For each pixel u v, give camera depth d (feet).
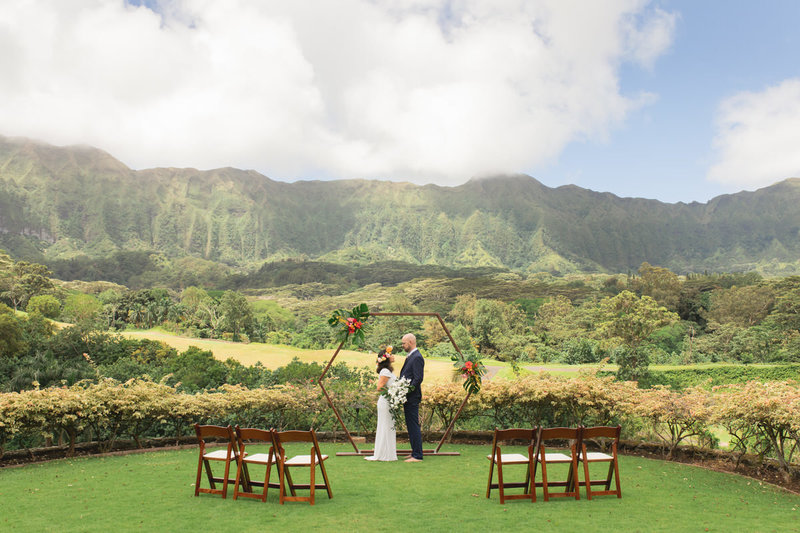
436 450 32.83
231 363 96.63
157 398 35.40
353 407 39.06
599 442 36.27
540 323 387.14
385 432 30.55
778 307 326.85
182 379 67.51
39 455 31.60
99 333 120.16
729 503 21.21
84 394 32.78
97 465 28.94
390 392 30.07
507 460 20.94
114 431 34.63
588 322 334.24
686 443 34.37
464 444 37.29
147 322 399.44
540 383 36.68
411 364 30.45
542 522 17.87
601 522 17.93
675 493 22.75
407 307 600.80
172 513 18.83
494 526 17.37
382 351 31.35
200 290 555.28
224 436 21.29
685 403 31.45
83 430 36.83
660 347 261.85
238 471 20.86
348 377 59.67
